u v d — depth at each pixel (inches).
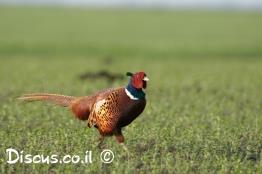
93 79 1277.1
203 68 1644.9
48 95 578.2
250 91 1101.1
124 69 1576.0
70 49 2482.8
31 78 1289.4
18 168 545.6
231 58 2196.1
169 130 674.2
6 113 802.2
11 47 2464.3
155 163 548.1
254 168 546.3
